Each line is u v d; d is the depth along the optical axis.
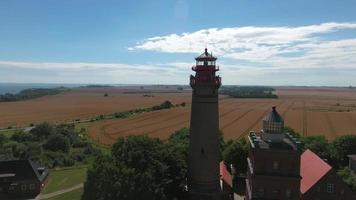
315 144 102.31
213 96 62.34
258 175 59.94
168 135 155.75
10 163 91.38
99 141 149.12
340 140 103.62
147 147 65.38
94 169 61.44
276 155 59.62
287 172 59.47
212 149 62.84
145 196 59.12
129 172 59.09
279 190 59.56
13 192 87.44
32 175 89.44
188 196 64.38
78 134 162.62
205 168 62.72
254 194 60.31
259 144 61.97
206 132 62.41
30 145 119.56
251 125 179.12
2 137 132.88
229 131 162.00
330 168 61.62
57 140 129.50
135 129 175.62
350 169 93.44
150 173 60.88
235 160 92.62
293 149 59.50
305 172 68.31
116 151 65.56
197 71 62.22
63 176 102.38
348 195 61.41
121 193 58.31
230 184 74.31
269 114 63.91
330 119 196.12
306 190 61.78
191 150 64.44
